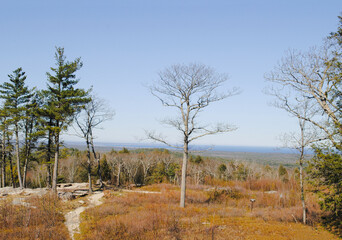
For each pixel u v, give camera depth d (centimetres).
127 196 2573
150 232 1484
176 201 2481
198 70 2259
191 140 2283
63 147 2767
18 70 3375
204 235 1446
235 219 1878
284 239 1404
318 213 1911
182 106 2367
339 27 1541
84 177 4544
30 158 3500
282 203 2547
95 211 1947
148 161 5494
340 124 1334
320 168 1398
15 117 3108
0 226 1518
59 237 1402
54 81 2684
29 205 2009
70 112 2631
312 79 1705
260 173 5581
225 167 5934
